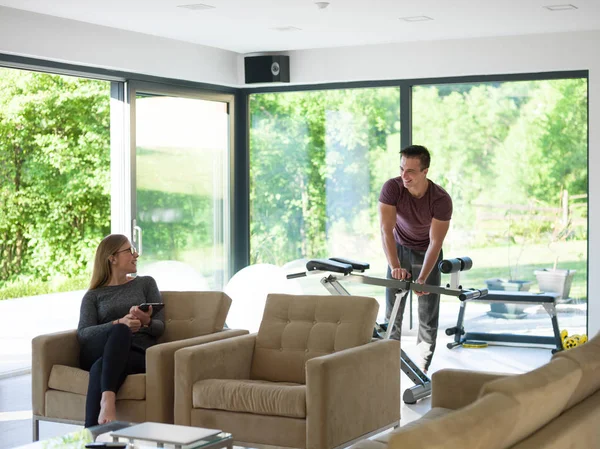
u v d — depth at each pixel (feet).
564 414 9.49
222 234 28.32
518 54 25.03
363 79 26.58
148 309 15.96
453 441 7.40
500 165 25.91
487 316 26.20
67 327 31.78
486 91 25.91
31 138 36.81
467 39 25.46
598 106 24.45
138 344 16.11
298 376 15.38
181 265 25.55
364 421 14.20
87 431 12.36
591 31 24.36
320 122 27.76
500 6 20.92
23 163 36.60
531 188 25.63
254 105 28.48
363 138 27.25
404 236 20.36
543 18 22.57
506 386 8.52
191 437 11.62
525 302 24.93
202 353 14.58
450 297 26.58
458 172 26.35
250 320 22.97
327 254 27.91
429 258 19.43
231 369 15.26
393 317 18.51
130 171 24.73
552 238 25.49
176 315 16.94
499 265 26.04
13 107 36.19
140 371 15.70
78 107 38.32
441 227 19.49
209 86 27.32
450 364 23.17
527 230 25.75
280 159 28.30
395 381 15.19
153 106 25.58
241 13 21.54
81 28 22.45
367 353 14.29
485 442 7.73
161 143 25.89
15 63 21.39
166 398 14.78
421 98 26.58
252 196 28.68
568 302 25.38
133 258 16.85
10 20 20.71
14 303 35.70
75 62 22.53
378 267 27.30
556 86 25.23
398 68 26.17
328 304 15.61
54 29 21.75
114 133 24.98
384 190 19.86
